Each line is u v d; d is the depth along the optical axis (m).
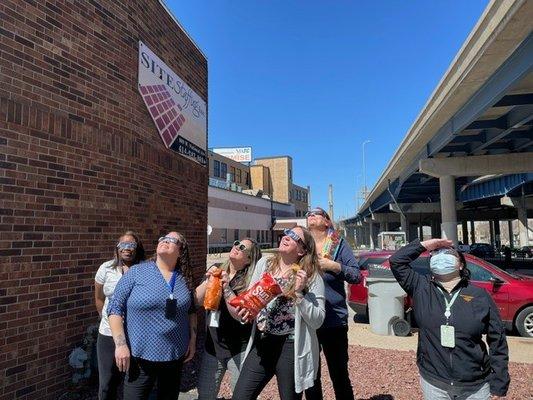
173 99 7.93
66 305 5.07
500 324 2.89
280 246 3.35
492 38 11.33
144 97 6.79
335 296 3.86
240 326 3.76
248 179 79.38
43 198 4.84
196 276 8.80
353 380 5.54
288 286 3.14
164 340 3.34
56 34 5.13
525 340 8.52
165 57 7.66
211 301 3.55
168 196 7.61
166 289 3.42
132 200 6.38
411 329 9.73
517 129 20.08
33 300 4.65
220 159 68.00
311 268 3.29
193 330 3.82
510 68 12.48
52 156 4.98
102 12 5.88
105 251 5.73
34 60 4.82
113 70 6.05
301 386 3.16
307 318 3.14
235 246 3.88
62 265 5.04
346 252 3.99
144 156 6.75
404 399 4.86
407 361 6.48
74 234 5.24
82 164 5.41
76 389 5.07
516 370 6.00
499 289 9.05
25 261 4.59
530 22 10.30
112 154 5.96
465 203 46.59
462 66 14.06
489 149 24.36
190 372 5.67
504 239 116.00
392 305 9.02
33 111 4.76
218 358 3.82
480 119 18.48
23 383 4.49
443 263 2.94
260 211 62.66
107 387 4.02
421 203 49.81
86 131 5.50
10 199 4.46
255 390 3.25
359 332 9.32
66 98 5.22
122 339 3.30
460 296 2.92
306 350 3.20
